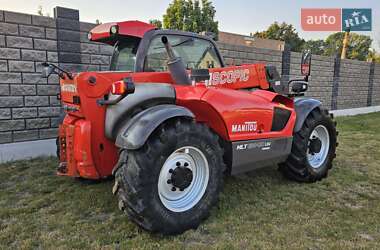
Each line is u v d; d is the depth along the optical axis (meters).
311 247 2.24
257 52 7.83
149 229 2.28
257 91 3.38
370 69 12.05
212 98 2.67
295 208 2.92
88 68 5.07
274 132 3.17
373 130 7.41
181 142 2.37
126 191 2.20
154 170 2.24
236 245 2.25
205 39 3.30
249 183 3.59
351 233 2.46
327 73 10.16
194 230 2.46
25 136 4.60
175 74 2.70
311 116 3.63
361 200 3.15
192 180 2.56
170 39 2.99
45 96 4.72
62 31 4.76
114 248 2.19
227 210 2.84
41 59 4.63
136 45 3.01
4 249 2.20
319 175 3.69
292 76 8.84
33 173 3.89
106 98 2.56
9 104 4.42
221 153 2.66
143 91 2.46
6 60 4.34
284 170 3.69
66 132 2.73
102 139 2.60
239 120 2.83
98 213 2.76
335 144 3.97
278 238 2.35
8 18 4.30
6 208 2.88
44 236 2.37
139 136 2.19
